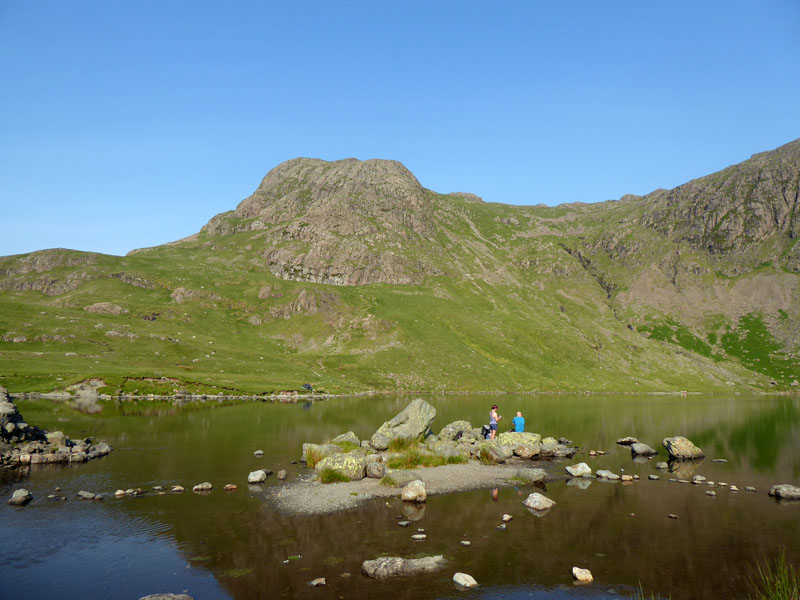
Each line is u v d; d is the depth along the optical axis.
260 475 31.12
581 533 21.66
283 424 60.06
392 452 40.22
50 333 138.62
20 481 30.61
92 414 66.94
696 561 18.52
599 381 162.38
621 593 15.84
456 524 22.83
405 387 139.50
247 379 124.19
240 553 19.16
